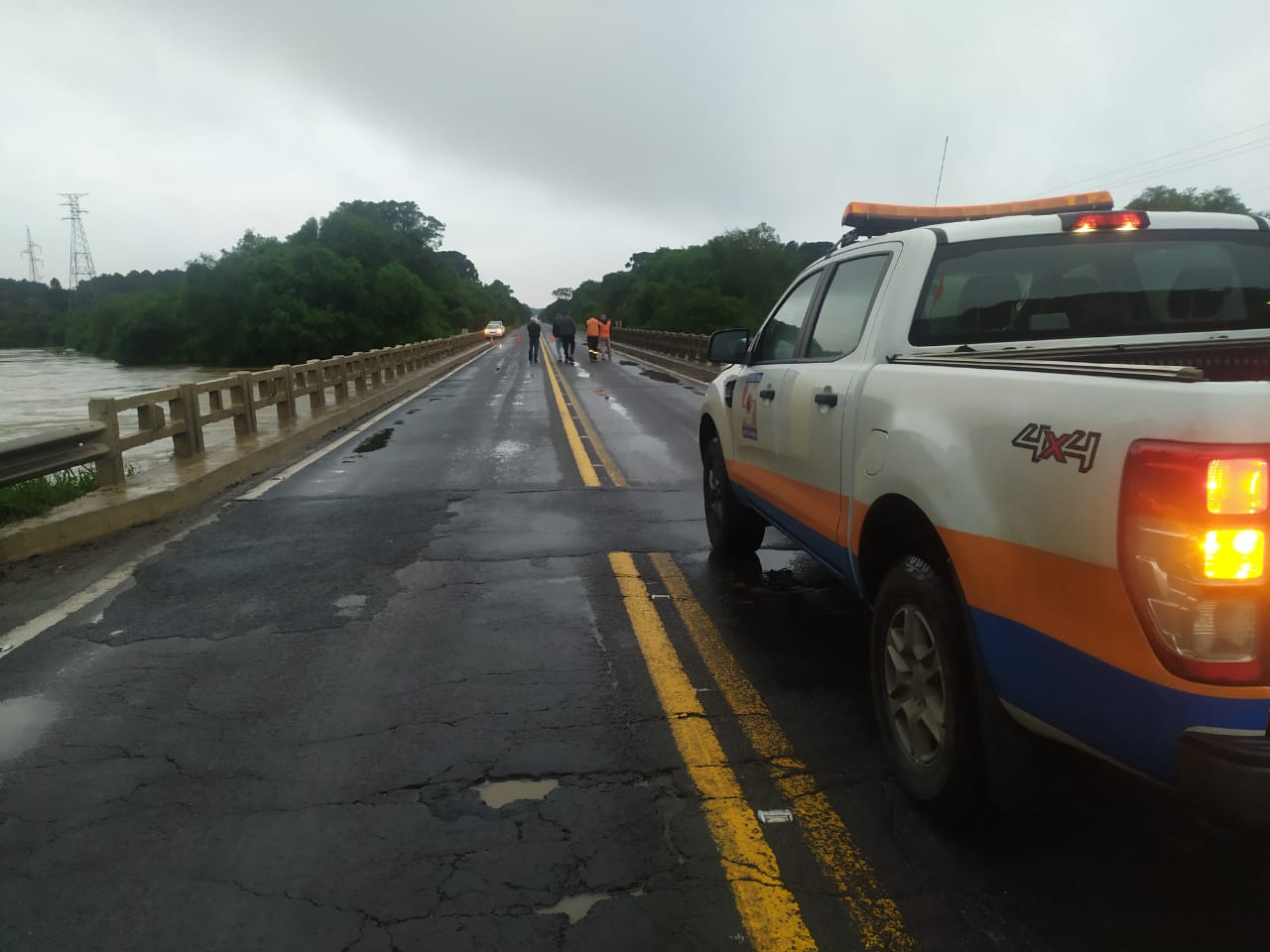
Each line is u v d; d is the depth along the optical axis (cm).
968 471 263
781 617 522
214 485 953
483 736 376
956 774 280
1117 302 376
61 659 471
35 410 2827
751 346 559
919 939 246
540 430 1462
